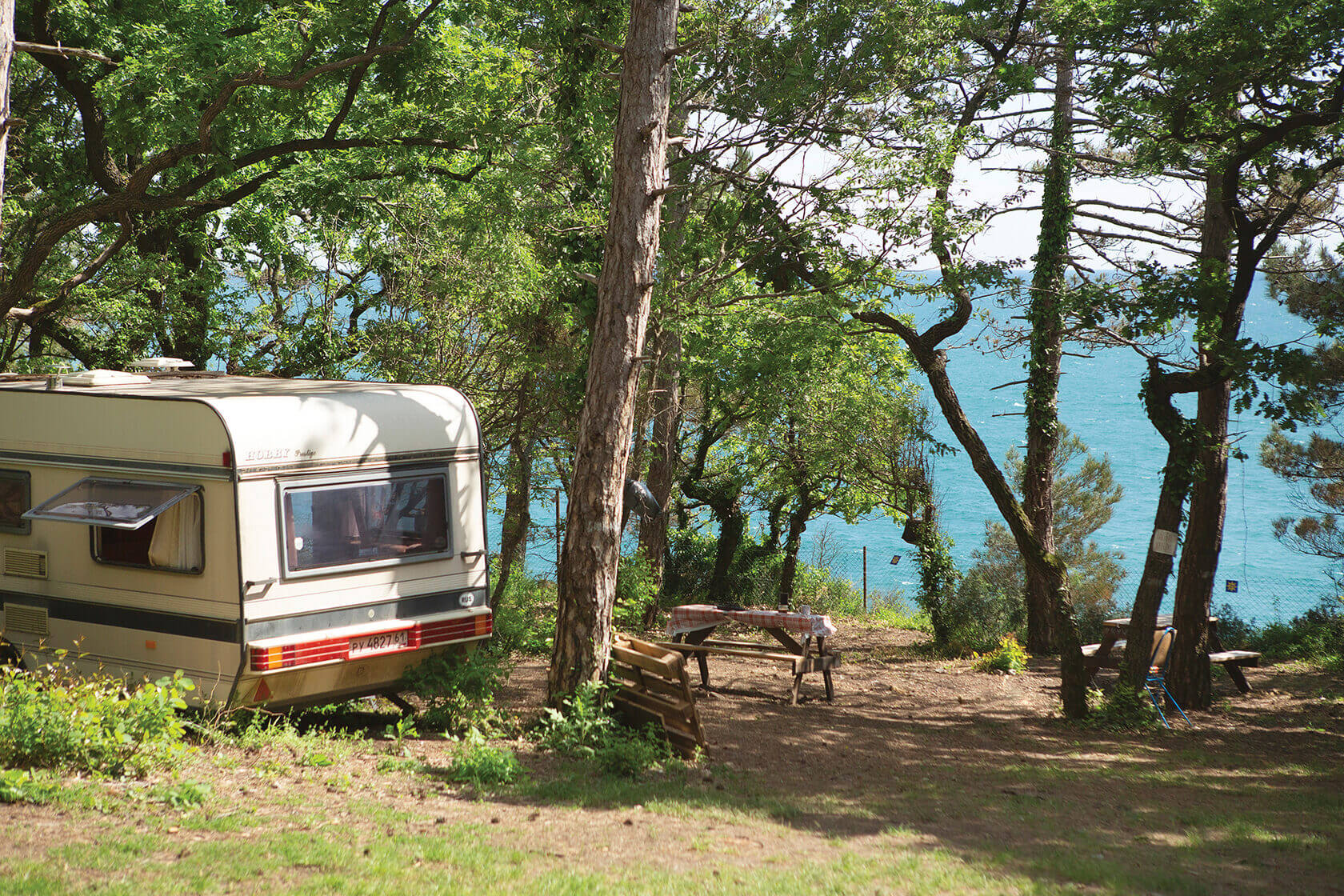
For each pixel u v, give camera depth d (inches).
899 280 579.8
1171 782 355.3
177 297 681.0
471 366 645.9
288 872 196.2
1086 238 688.4
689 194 605.6
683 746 366.0
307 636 329.7
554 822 261.0
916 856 237.6
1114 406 4557.1
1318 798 327.3
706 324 654.5
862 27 530.6
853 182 536.7
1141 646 509.4
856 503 927.7
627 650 388.8
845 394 809.5
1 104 355.3
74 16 561.0
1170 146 501.4
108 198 517.7
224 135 537.3
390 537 354.6
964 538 2105.1
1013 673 641.0
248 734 314.0
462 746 341.7
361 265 727.1
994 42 626.8
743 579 1027.9
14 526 371.9
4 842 196.1
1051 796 326.0
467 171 636.7
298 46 527.5
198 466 324.5
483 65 549.0
